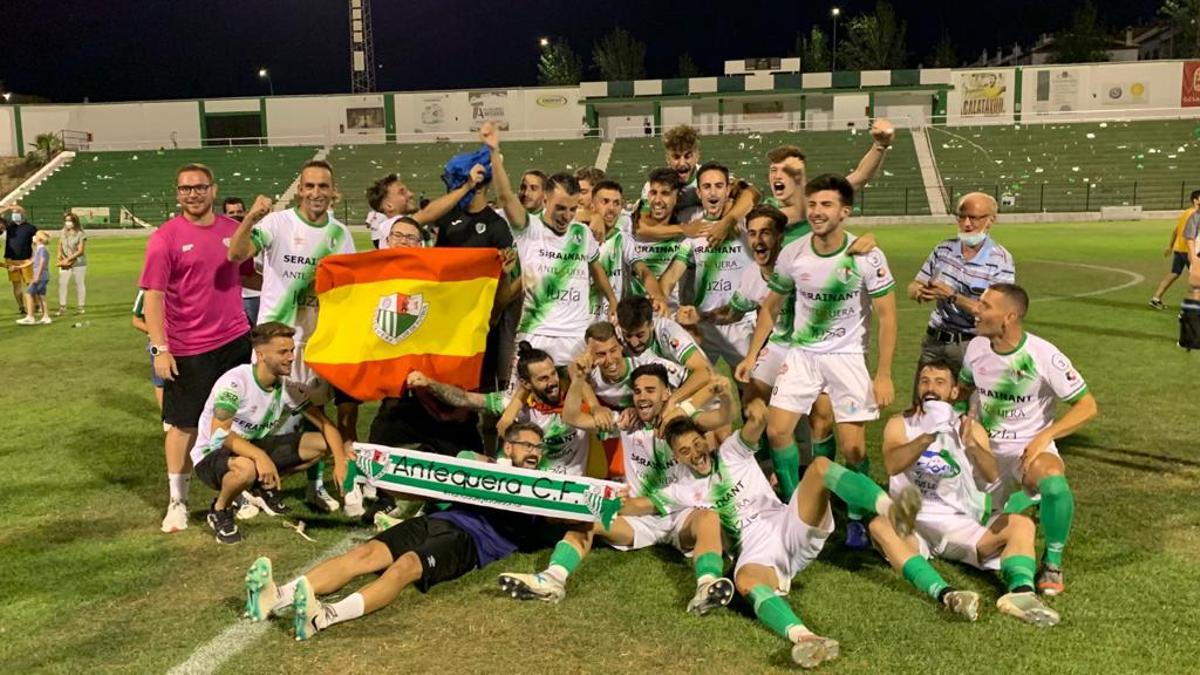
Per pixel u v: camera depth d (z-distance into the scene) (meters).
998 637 3.91
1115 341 10.92
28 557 5.06
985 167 44.38
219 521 5.29
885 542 4.45
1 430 8.01
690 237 6.48
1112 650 3.77
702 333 6.59
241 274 6.46
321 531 5.46
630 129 54.09
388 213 7.77
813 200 4.95
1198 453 6.57
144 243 35.09
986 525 4.71
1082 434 7.07
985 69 50.53
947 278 6.17
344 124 55.16
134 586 4.64
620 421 4.92
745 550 4.38
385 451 4.71
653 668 3.72
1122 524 5.22
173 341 5.62
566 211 5.96
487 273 5.54
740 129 53.03
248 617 4.25
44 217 44.19
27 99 65.44
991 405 4.86
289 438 5.61
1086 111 50.09
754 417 4.70
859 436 5.21
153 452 7.27
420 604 4.36
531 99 53.91
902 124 51.25
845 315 5.14
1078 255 21.81
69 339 13.16
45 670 3.79
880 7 69.25
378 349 5.43
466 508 4.76
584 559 4.89
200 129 55.53
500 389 6.41
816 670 3.67
